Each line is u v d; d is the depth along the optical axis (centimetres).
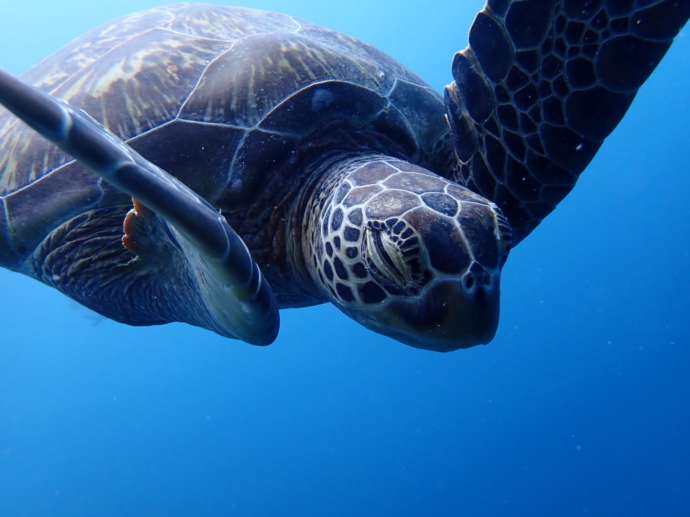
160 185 31
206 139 50
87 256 51
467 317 41
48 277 56
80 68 55
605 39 47
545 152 54
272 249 55
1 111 60
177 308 51
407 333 44
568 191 56
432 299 42
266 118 52
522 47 49
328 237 47
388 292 44
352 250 45
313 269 52
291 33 59
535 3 47
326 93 55
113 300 55
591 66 48
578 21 47
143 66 53
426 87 66
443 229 42
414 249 41
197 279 40
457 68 52
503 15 48
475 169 57
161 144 50
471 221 43
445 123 63
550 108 51
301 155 54
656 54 47
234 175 51
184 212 32
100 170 30
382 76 60
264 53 55
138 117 50
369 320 46
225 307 40
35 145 52
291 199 54
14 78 27
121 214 50
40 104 28
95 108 51
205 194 51
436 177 48
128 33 58
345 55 60
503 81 51
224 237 34
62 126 28
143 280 50
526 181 56
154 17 61
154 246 43
